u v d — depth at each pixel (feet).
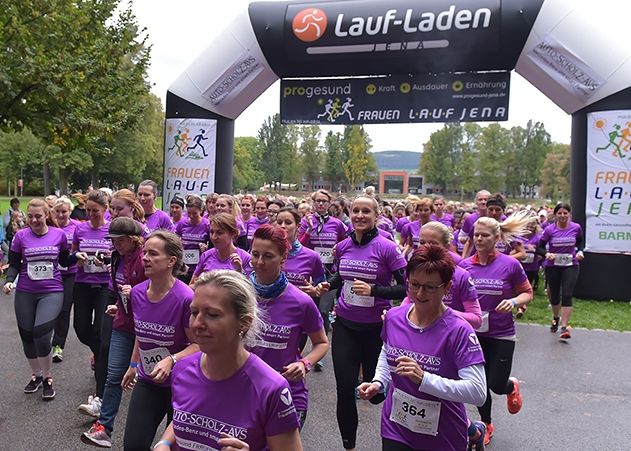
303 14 36.73
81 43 48.83
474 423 13.16
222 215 15.39
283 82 40.55
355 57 36.60
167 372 9.75
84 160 119.75
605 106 34.65
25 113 43.73
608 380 20.18
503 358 14.15
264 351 10.44
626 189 34.86
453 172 251.39
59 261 17.93
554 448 14.47
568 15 33.78
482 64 36.01
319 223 25.35
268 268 10.35
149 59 66.23
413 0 35.42
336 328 14.15
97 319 17.66
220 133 40.83
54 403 16.65
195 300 6.32
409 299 11.13
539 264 38.65
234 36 38.50
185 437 6.50
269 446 6.26
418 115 38.68
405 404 9.00
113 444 13.97
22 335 17.29
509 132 248.32
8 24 39.37
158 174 176.24
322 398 18.12
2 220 45.60
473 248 21.62
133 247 13.30
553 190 249.75
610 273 35.73
